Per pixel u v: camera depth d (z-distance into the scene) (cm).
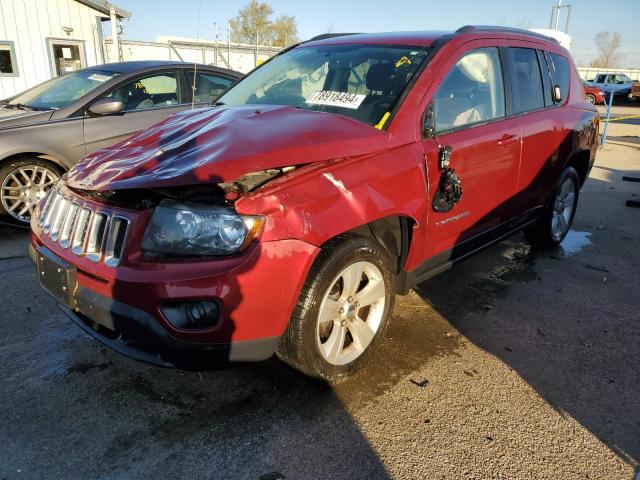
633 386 275
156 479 207
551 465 217
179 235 212
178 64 603
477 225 345
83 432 232
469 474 212
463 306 366
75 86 561
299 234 219
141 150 261
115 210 227
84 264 229
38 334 312
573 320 349
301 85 333
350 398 259
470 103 329
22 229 523
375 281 269
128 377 272
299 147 236
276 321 222
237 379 272
